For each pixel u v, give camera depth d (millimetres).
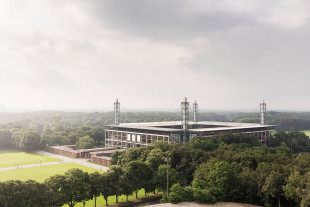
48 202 76188
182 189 84000
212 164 94812
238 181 85250
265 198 79938
